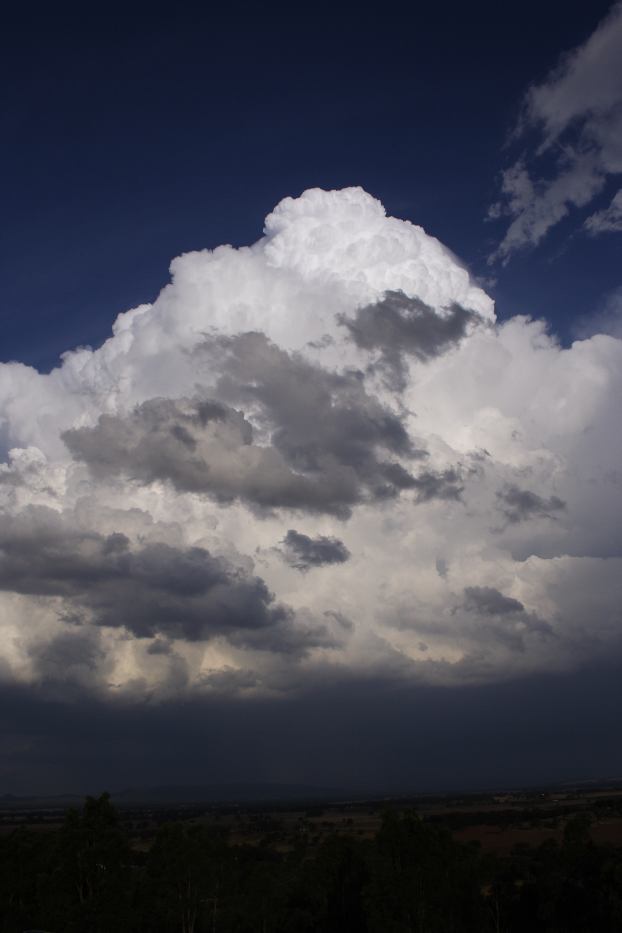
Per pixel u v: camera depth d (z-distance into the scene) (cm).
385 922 7944
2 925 8256
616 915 7825
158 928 9288
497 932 8244
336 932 9006
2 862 8569
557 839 14562
